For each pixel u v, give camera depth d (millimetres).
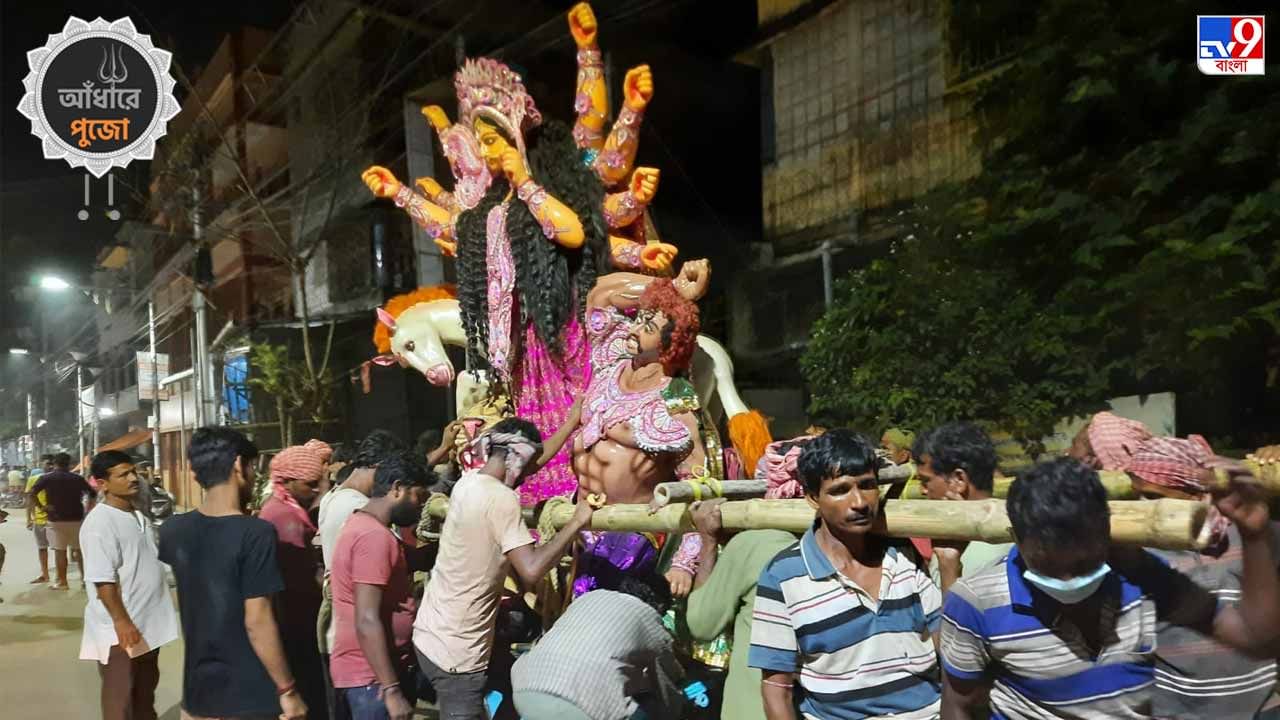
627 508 3117
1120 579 1933
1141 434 2635
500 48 14352
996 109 7387
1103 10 6156
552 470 4465
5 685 6496
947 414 6461
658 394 3781
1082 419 6051
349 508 4199
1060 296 6148
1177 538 1754
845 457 2189
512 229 4535
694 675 3408
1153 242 5719
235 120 17328
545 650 2898
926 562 2887
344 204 15523
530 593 4188
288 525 4492
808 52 12805
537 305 4457
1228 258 5133
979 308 6531
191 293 19812
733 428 4660
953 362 6703
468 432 4762
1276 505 2215
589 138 4715
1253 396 5719
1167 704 1980
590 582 3703
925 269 7086
